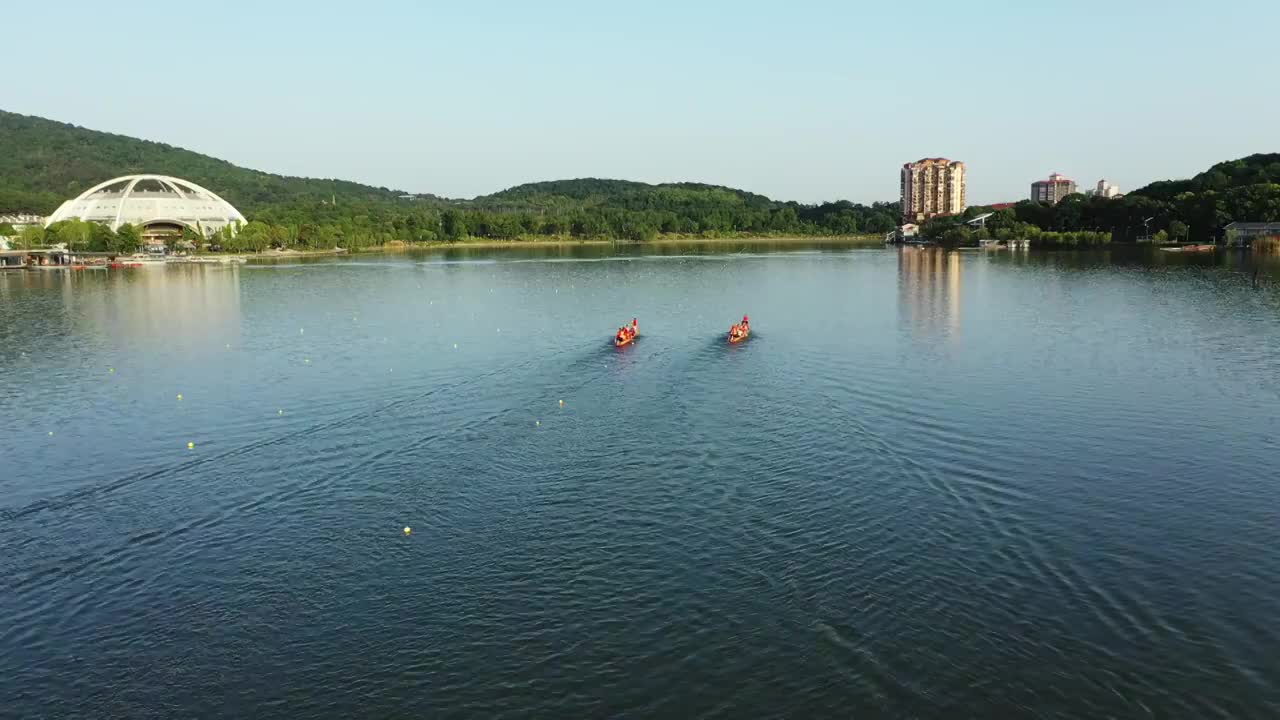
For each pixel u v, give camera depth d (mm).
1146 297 131000
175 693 31422
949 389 70875
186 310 126875
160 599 37688
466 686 31609
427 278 181125
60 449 57781
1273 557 40188
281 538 43344
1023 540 42000
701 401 67000
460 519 45219
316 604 37094
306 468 53094
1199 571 38969
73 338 101125
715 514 45312
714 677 31812
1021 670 31906
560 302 132875
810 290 149750
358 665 32906
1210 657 32625
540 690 31312
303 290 156375
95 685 31906
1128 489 48438
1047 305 124062
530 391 70750
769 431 59031
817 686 31203
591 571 39469
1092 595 36906
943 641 33656
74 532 44375
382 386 73625
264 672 32562
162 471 53094
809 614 35625
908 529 43281
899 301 131500
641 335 98312
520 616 35906
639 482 49906
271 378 77750
